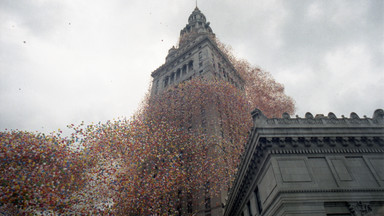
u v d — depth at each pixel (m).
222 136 39.81
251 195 19.09
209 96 44.81
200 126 39.97
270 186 14.81
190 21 85.81
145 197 27.56
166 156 31.94
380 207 13.41
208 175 31.59
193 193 32.69
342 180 14.27
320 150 15.61
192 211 31.47
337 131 16.09
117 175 27.39
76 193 25.19
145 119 41.78
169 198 30.58
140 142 33.38
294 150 15.38
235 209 24.36
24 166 22.91
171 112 44.56
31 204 21.25
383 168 15.02
